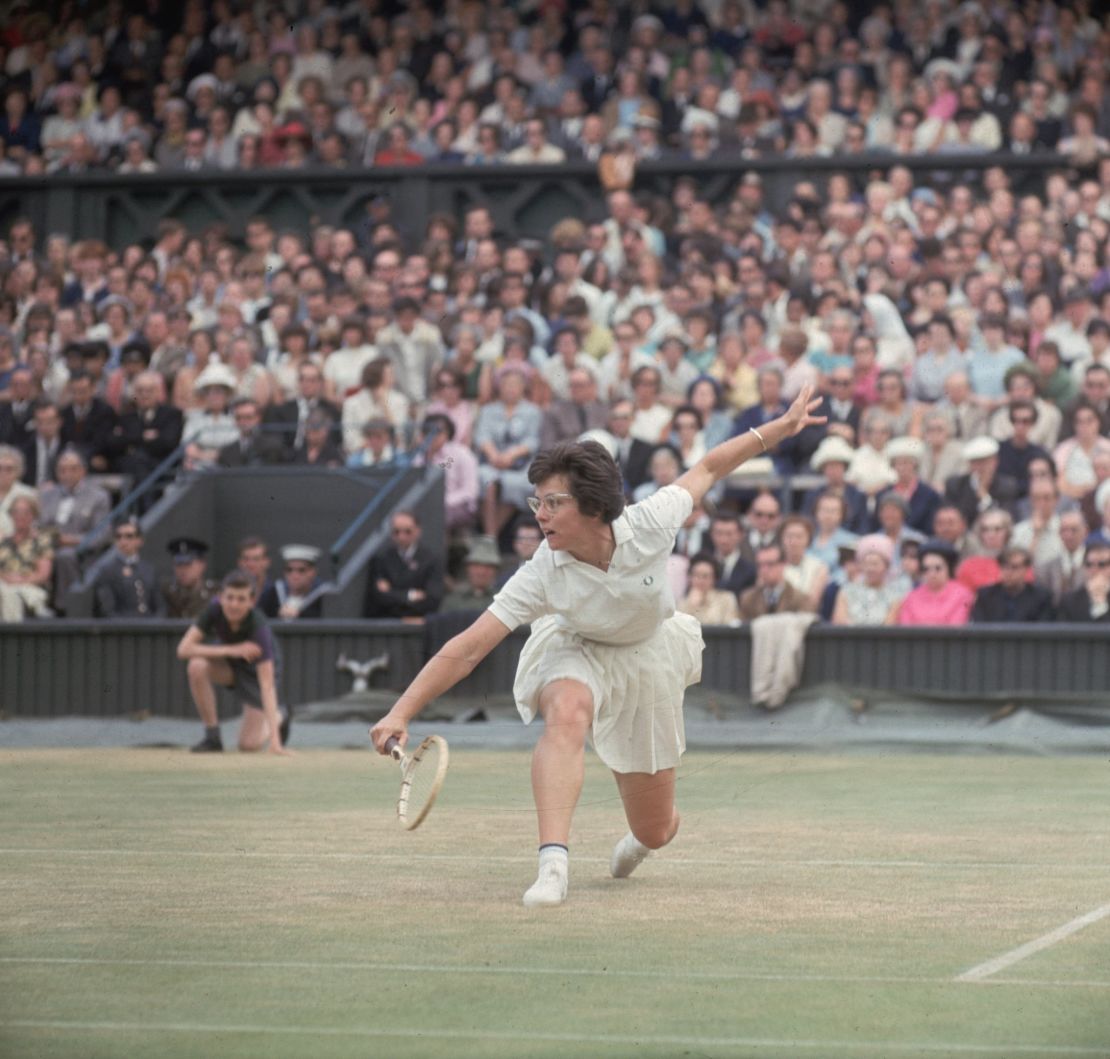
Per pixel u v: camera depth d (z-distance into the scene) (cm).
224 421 2516
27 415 2561
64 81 3353
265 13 3319
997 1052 464
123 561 2202
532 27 3253
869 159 2817
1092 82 2894
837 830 1010
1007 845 923
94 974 570
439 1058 458
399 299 2581
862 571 2017
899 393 2283
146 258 3008
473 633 754
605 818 1072
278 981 562
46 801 1157
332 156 3122
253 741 1748
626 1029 492
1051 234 2605
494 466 2381
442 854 878
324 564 2309
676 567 2111
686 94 3055
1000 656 1948
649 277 2630
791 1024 499
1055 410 2258
